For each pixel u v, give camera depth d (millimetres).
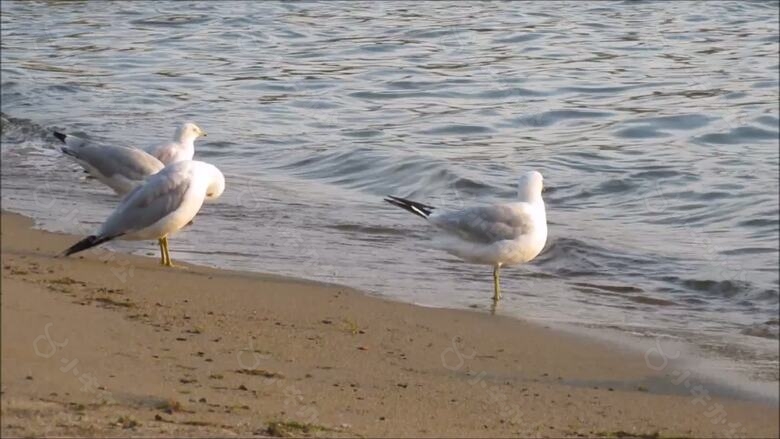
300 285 11875
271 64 29266
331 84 26672
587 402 8922
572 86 26719
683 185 18281
